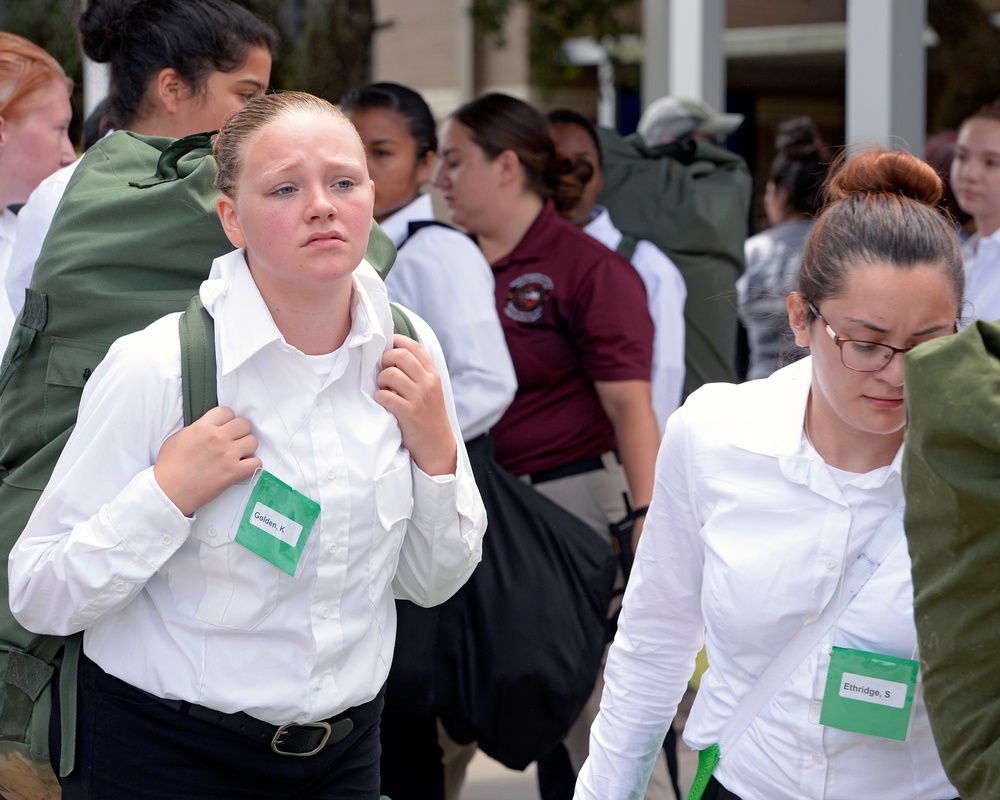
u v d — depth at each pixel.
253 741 2.68
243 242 2.64
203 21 3.57
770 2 19.52
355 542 2.64
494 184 4.86
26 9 13.05
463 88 19.36
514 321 4.83
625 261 4.96
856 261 2.32
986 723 1.99
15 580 2.63
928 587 2.03
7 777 2.97
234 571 2.58
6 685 2.89
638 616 2.84
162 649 2.64
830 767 2.47
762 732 2.52
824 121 21.34
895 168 2.52
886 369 2.31
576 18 12.42
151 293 3.04
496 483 4.29
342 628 2.66
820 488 2.48
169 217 3.06
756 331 7.49
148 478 2.52
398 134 5.08
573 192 5.61
